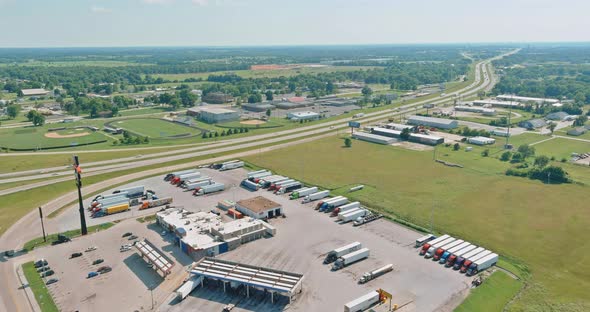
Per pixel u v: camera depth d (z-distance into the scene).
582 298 84.19
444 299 83.94
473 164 174.62
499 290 87.25
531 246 105.31
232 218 122.88
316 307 81.31
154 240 110.50
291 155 192.12
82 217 111.75
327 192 140.00
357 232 113.75
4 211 128.12
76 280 91.19
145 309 81.25
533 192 142.00
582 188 144.75
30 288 88.12
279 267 95.81
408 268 95.38
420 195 140.25
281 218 123.12
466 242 105.19
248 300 84.06
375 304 82.25
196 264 93.00
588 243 106.81
